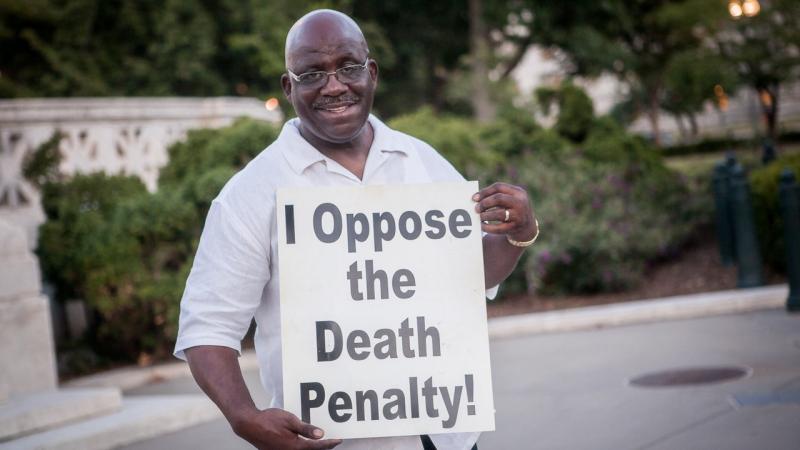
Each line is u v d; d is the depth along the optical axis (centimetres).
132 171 1301
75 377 1045
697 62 2938
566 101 1598
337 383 284
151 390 962
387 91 3406
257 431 266
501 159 1414
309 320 285
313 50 283
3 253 827
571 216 1285
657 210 1394
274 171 291
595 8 3228
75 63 2377
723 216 1273
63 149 1198
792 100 4600
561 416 698
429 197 291
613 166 1456
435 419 285
